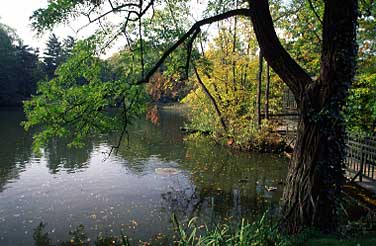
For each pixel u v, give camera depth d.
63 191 12.01
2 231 8.67
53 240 8.19
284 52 6.34
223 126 21.92
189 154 18.84
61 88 6.60
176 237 8.30
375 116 10.14
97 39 7.19
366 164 10.01
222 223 9.10
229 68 22.77
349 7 5.79
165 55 7.00
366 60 12.68
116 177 13.95
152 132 28.30
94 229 8.82
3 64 54.78
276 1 17.88
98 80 6.97
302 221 6.18
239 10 6.59
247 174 14.51
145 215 9.80
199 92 23.64
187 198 11.33
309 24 15.14
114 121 6.87
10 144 21.08
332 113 5.91
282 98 26.27
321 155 6.12
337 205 6.29
